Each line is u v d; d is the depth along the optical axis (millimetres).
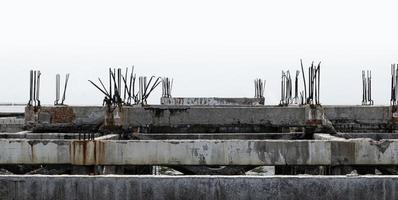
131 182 5852
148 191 5840
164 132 14398
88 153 9391
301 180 5746
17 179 5906
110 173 10797
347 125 13852
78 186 5891
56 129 12492
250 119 12188
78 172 9422
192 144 9445
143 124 11992
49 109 12531
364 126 13758
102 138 10016
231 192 5781
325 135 11023
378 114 13688
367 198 5711
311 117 12023
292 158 9430
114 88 12383
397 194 5688
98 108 12469
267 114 12156
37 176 5922
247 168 10148
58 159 9438
